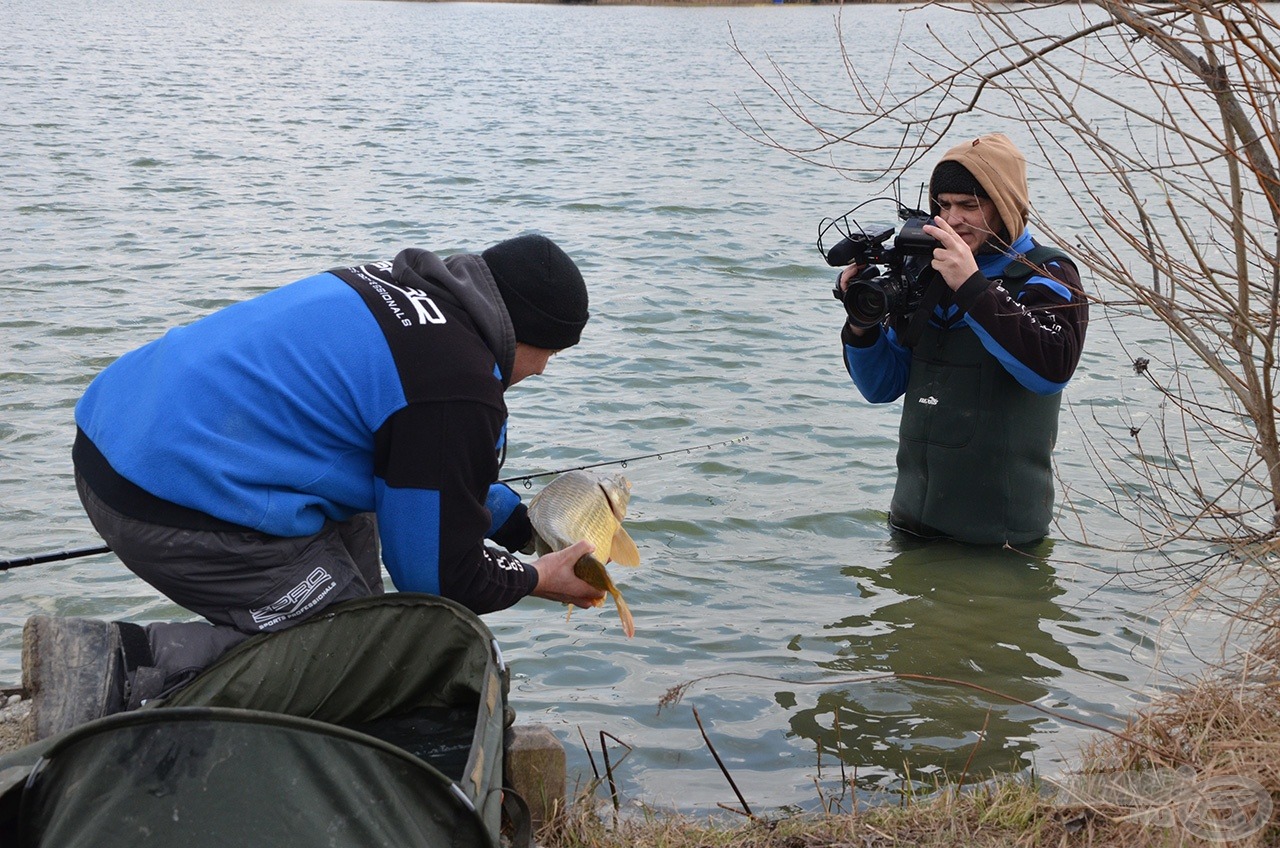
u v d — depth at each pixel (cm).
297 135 1955
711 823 330
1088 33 340
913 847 296
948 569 517
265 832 228
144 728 231
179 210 1318
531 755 302
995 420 509
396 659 287
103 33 4197
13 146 1712
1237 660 344
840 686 428
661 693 429
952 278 473
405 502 276
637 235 1238
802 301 999
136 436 273
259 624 283
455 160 1730
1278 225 320
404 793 235
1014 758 377
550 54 3994
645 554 545
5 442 664
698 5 7175
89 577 523
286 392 272
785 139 2002
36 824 237
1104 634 460
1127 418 708
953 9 372
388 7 7025
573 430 705
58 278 1009
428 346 277
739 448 678
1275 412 362
